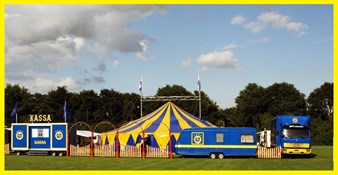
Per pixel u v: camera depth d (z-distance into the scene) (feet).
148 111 323.16
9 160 105.81
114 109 344.69
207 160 103.60
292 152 112.47
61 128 125.80
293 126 114.11
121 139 134.72
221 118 325.83
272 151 113.39
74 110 341.00
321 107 319.27
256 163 93.97
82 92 345.51
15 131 129.90
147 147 118.11
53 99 336.70
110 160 104.94
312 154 131.03
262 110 316.60
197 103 311.27
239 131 112.06
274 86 310.45
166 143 131.23
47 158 113.39
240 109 326.44
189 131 113.60
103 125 284.61
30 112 293.23
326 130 230.27
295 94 304.30
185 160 103.91
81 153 124.06
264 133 161.79
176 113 143.84
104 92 354.33
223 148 111.55
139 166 87.86
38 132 127.95
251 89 331.57
